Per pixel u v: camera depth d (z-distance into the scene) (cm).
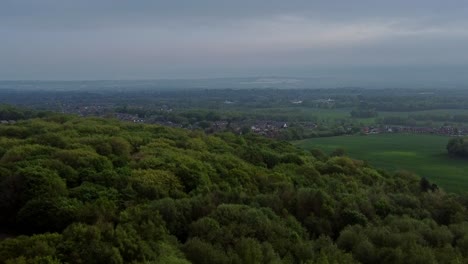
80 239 3400
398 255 4338
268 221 4547
